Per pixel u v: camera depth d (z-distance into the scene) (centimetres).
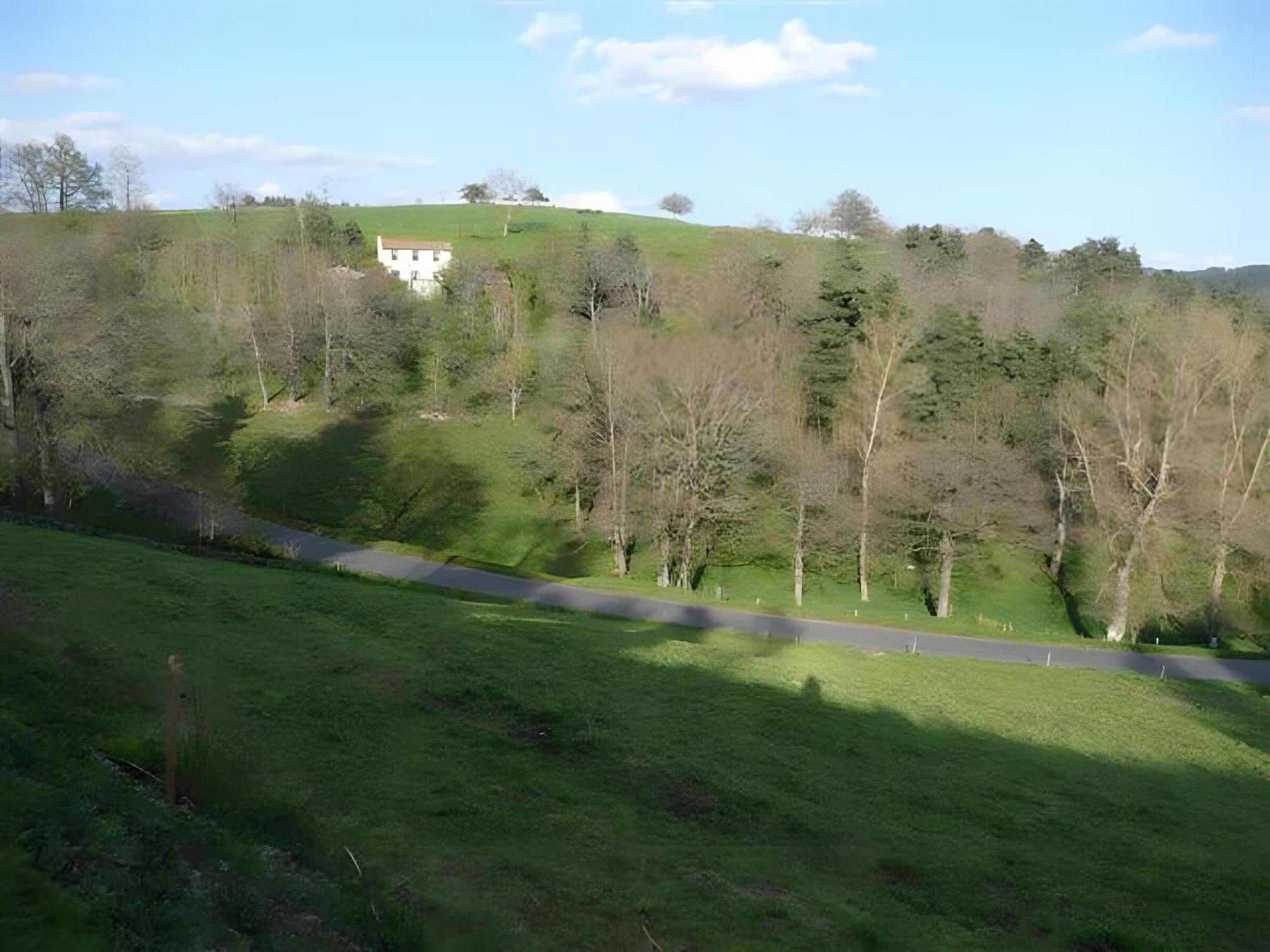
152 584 2723
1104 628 4850
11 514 3859
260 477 5753
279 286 7544
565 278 7362
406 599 3120
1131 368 4384
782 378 4556
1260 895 1755
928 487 4650
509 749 1991
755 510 5284
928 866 1714
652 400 4428
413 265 9438
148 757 1591
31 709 1727
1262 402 4309
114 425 5434
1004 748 2462
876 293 4834
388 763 1823
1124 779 2342
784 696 2609
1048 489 5347
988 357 4791
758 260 5500
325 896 1220
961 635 3828
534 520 5747
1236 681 3409
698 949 1300
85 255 6241
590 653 2762
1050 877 1741
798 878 1598
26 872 988
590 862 1531
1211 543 4622
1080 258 7125
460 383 7388
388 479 5978
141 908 984
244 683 2098
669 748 2106
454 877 1398
